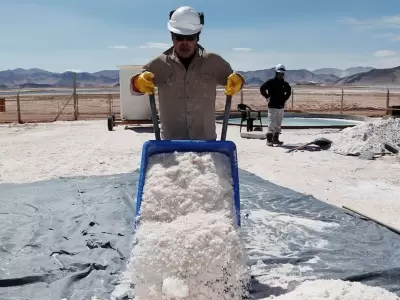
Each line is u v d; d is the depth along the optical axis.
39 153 11.71
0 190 7.17
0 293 3.91
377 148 11.20
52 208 6.13
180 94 4.28
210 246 3.47
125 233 5.18
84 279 4.17
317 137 13.49
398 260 4.55
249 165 9.98
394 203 7.14
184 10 4.08
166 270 3.39
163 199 3.79
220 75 4.32
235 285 3.49
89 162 10.39
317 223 5.67
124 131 16.69
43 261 4.50
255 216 5.91
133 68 17.12
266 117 22.42
